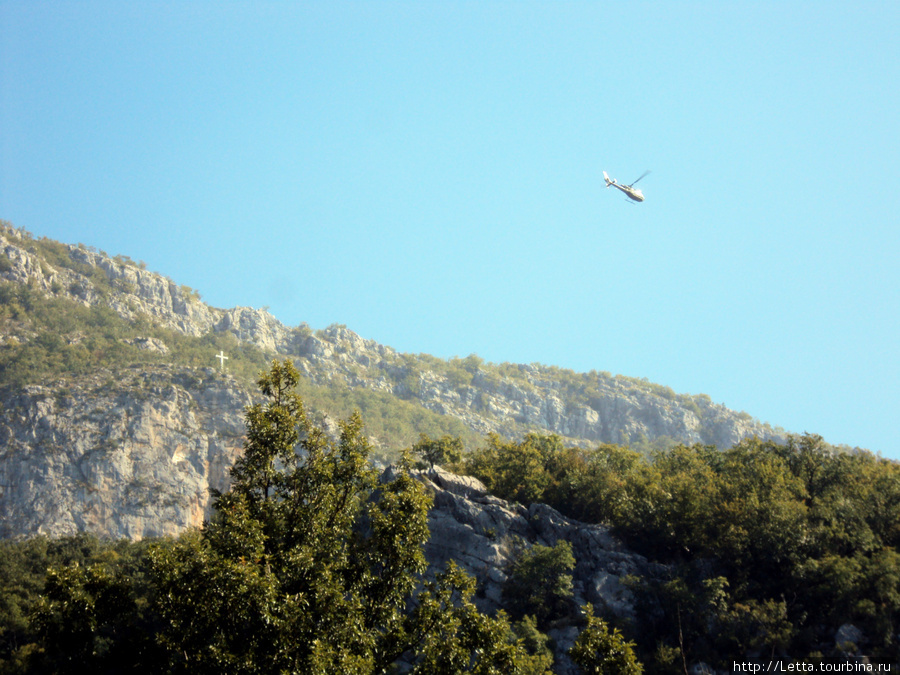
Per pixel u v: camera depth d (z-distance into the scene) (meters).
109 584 40.94
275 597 37.38
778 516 71.50
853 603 62.31
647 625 69.25
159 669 39.28
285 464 45.53
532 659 61.78
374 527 43.31
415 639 39.06
